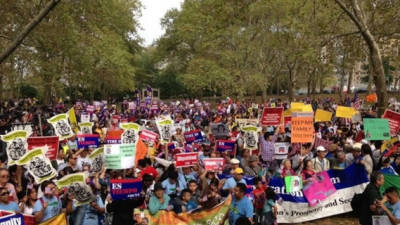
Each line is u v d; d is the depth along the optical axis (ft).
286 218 32.94
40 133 52.47
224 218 25.43
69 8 63.46
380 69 48.67
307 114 37.40
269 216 27.40
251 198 30.07
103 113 83.41
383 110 48.67
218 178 31.58
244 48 138.00
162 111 103.60
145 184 26.63
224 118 82.02
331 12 60.54
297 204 33.09
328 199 33.94
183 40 190.60
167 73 229.45
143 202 26.13
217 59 160.76
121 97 239.50
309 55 60.59
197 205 27.78
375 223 22.13
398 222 22.40
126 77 166.30
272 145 39.86
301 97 205.67
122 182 25.27
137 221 24.90
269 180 33.32
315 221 33.63
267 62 141.49
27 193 27.40
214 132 56.70
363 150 34.24
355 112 64.75
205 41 148.25
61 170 32.37
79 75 104.68
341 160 35.78
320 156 35.94
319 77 172.04
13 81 97.81
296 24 100.01
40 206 24.77
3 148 44.21
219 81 144.36
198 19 144.15
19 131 32.14
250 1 66.95
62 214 23.89
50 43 71.46
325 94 220.02
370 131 38.32
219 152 38.81
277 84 234.17
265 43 134.62
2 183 24.57
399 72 165.99
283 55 129.90
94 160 30.99
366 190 25.77
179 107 115.14
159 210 25.13
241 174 29.84
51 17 62.64
